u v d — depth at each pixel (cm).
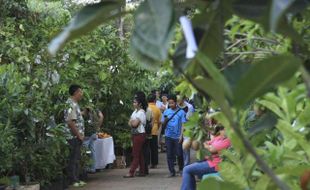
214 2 139
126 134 1248
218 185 170
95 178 1069
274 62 112
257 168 195
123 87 1240
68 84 922
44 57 836
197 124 338
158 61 116
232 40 215
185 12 146
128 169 1225
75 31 123
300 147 191
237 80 129
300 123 181
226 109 115
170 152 1071
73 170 925
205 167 570
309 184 142
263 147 214
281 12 107
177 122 1061
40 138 796
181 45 128
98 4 127
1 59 828
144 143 1096
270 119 161
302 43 151
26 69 833
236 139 161
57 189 870
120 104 1259
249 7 135
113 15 133
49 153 797
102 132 1216
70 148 905
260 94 120
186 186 577
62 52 846
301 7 135
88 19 124
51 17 868
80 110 945
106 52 1150
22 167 775
